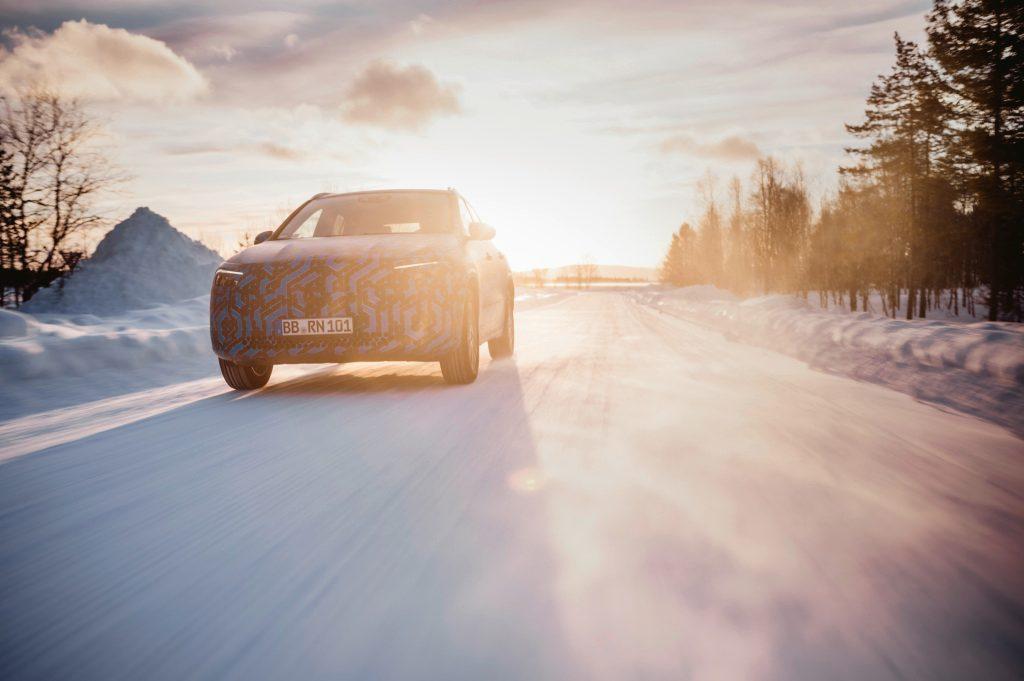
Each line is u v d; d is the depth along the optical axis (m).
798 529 1.68
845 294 50.50
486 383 4.36
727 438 2.74
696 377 4.66
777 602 1.27
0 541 1.67
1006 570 1.43
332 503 1.92
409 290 3.82
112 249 18.83
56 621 1.23
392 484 2.10
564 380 4.48
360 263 3.83
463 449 2.56
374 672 1.03
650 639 1.13
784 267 48.00
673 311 19.48
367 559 1.50
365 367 5.50
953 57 25.70
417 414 3.30
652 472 2.22
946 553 1.52
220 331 3.90
